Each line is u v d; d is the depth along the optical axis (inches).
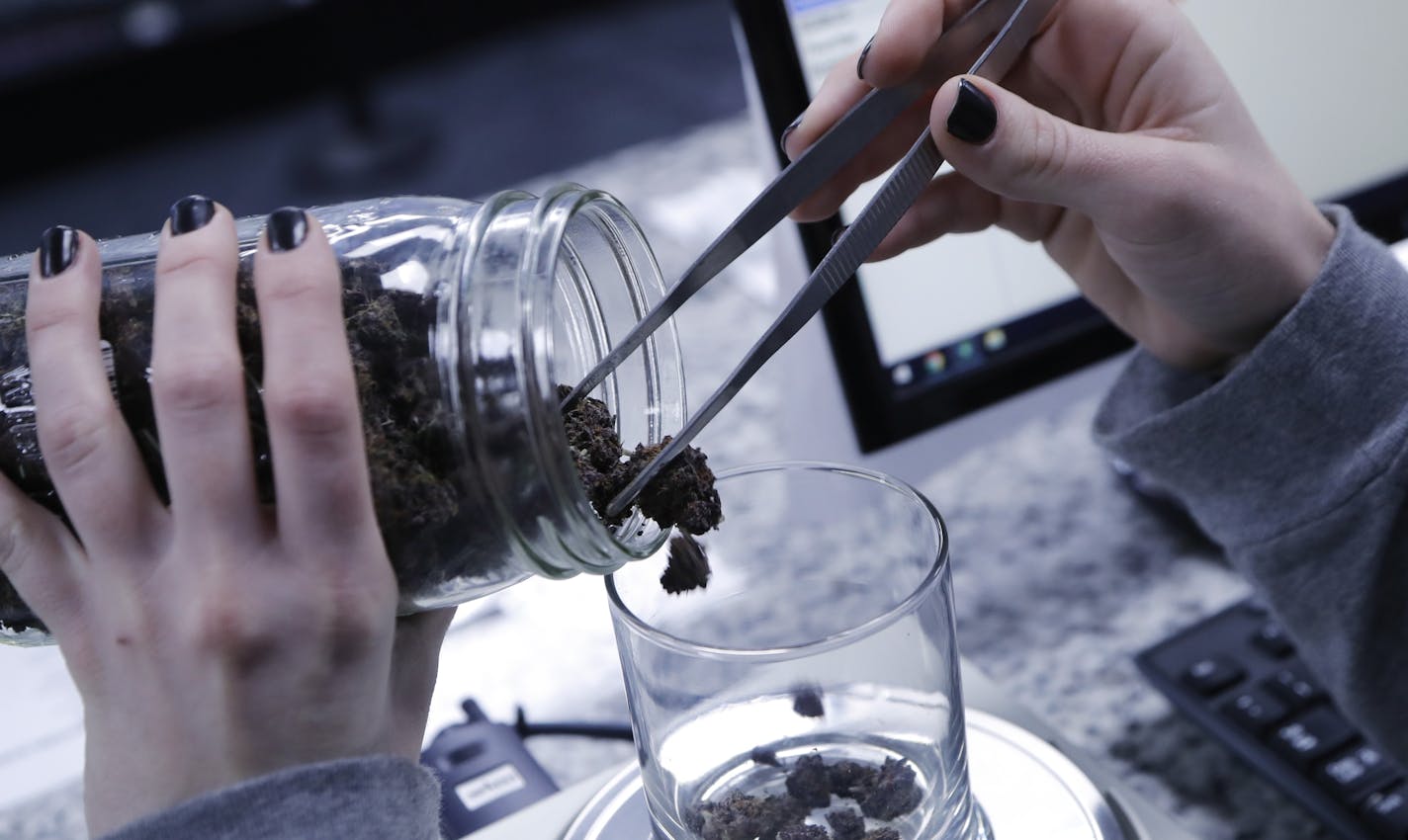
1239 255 19.9
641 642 15.5
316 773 14.4
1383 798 19.8
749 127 46.2
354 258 15.7
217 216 14.8
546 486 14.8
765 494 18.0
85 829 22.3
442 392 14.9
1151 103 20.2
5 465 15.5
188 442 14.0
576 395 17.0
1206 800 20.9
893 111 18.8
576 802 19.4
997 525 27.6
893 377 24.0
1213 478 21.0
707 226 38.4
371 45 84.4
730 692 15.8
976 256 24.1
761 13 22.5
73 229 15.2
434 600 16.0
